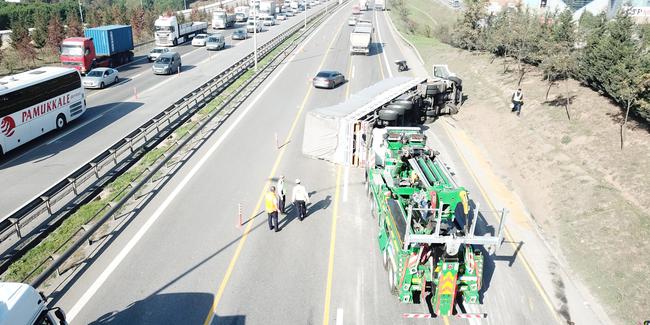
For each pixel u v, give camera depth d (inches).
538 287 562.6
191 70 1862.7
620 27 1019.3
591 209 713.0
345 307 518.6
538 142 977.5
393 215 554.6
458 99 1307.8
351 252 623.5
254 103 1341.0
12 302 352.5
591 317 515.2
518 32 1531.7
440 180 557.0
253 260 601.9
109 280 557.0
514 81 1396.4
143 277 563.8
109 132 1107.3
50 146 1014.4
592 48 1149.7
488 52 1886.1
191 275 569.3
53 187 707.4
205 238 650.8
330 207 748.0
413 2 5383.9
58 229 669.3
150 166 856.3
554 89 1225.4
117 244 632.4
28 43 1851.6
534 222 716.7
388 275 565.3
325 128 915.4
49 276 562.9
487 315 511.8
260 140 1045.2
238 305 518.3
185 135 1074.7
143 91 1507.1
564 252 636.7
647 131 872.9
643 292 544.7
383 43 2546.8
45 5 3206.2
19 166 904.9
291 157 952.9
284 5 4753.9
